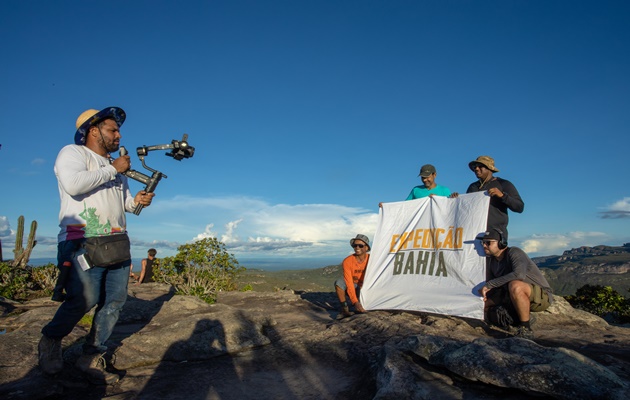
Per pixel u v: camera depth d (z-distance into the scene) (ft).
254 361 15.29
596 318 19.79
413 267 21.12
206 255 40.06
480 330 17.43
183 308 23.21
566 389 9.24
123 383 13.09
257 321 19.07
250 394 12.19
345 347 15.57
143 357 15.02
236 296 33.47
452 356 11.35
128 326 21.26
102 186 12.40
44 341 12.07
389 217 23.35
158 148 13.05
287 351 15.99
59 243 11.94
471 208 20.07
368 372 12.64
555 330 17.67
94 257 11.53
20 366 13.30
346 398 11.50
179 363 15.12
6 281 42.14
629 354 13.56
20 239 54.65
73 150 11.93
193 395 12.12
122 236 12.29
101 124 12.77
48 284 45.93
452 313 18.22
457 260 19.57
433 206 21.72
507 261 17.62
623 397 8.68
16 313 25.90
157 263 44.50
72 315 11.82
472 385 10.81
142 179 13.01
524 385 9.68
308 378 13.37
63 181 11.32
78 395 12.14
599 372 9.71
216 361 15.33
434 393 10.41
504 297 17.39
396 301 20.58
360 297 21.94
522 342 11.45
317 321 21.70
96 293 12.05
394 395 10.13
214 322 17.48
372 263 22.43
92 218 12.00
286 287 45.47
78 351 14.30
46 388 11.80
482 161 20.29
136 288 40.73
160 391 12.42
